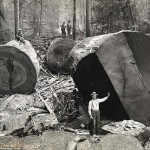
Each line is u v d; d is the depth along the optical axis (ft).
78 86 38.06
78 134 29.84
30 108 38.45
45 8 130.00
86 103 39.04
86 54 32.17
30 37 103.30
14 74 43.78
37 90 47.93
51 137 29.17
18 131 29.96
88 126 31.60
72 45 61.87
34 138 28.99
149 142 28.32
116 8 85.05
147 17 99.86
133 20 84.33
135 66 31.96
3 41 75.36
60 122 34.27
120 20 85.97
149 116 31.89
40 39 97.35
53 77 59.57
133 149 25.09
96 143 27.09
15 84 44.06
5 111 36.78
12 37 79.10
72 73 36.32
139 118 31.65
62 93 41.57
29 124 31.17
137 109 31.55
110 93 31.99
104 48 31.17
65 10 147.64
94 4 101.14
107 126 30.27
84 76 34.58
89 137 29.04
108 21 87.10
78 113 36.17
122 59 31.68
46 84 52.80
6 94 44.37
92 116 29.94
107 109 34.32
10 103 39.24
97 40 34.47
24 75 43.78
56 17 136.77
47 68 63.36
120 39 32.01
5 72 43.65
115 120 34.04
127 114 31.48
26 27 111.24
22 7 107.65
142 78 31.91
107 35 33.45
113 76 31.07
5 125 30.83
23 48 44.88
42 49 76.23
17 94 43.11
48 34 114.83
